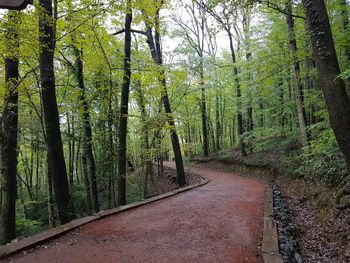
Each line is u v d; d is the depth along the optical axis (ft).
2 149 29.58
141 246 17.48
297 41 40.63
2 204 29.32
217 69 78.18
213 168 81.41
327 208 23.95
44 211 53.42
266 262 14.61
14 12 24.16
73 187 63.98
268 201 30.40
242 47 62.49
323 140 29.81
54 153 25.73
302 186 35.50
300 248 18.71
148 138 57.57
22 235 38.09
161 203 31.19
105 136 45.68
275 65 41.14
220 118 102.01
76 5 27.89
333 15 36.60
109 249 16.93
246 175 60.08
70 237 19.15
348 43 33.27
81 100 40.32
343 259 16.62
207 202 31.40
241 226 21.74
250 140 76.84
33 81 33.17
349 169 19.13
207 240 18.62
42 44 24.49
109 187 46.32
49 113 25.71
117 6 29.48
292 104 51.52
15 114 30.25
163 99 50.80
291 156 48.42
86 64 40.14
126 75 36.55
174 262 15.14
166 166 92.58
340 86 19.17
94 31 33.96
